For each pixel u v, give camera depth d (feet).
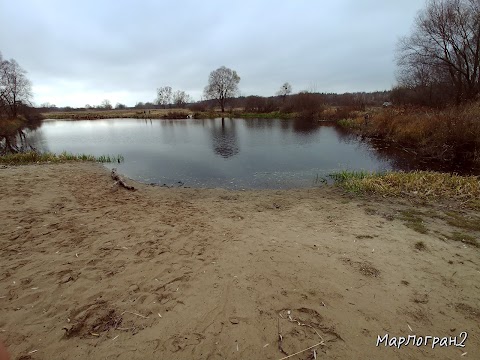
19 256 15.71
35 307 11.87
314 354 9.82
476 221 20.79
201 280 13.88
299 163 46.83
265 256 16.08
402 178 30.50
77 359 9.52
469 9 61.46
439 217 21.74
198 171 42.60
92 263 15.20
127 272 14.47
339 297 12.69
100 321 11.20
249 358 9.67
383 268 14.92
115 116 202.39
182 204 25.99
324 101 156.46
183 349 9.98
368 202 25.90
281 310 11.91
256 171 42.09
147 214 22.75
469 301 12.48
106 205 24.71
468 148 42.50
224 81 197.06
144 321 11.25
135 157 54.03
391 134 63.72
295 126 109.60
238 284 13.57
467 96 64.18
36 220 20.52
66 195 26.94
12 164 41.91
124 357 9.62
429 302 12.43
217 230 19.74
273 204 26.30
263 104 177.17
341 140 71.00
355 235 18.85
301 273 14.46
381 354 9.86
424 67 73.31
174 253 16.40
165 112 224.53
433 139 47.60
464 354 9.86
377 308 12.05
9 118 132.77
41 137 91.61
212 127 114.73
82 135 96.02
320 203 26.27
